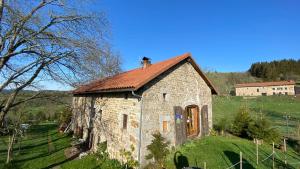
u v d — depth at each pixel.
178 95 12.98
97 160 12.45
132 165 10.72
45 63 8.41
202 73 14.56
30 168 11.63
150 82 11.56
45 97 9.59
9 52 7.73
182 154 11.66
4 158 13.68
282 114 34.56
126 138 11.70
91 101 17.03
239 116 17.84
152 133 11.28
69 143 17.16
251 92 76.69
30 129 25.27
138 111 11.04
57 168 11.59
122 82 12.80
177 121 12.55
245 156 12.26
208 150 12.45
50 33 7.87
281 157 13.11
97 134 15.23
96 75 9.16
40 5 7.91
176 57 13.84
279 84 72.62
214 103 46.50
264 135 15.89
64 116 23.12
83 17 8.51
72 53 8.56
